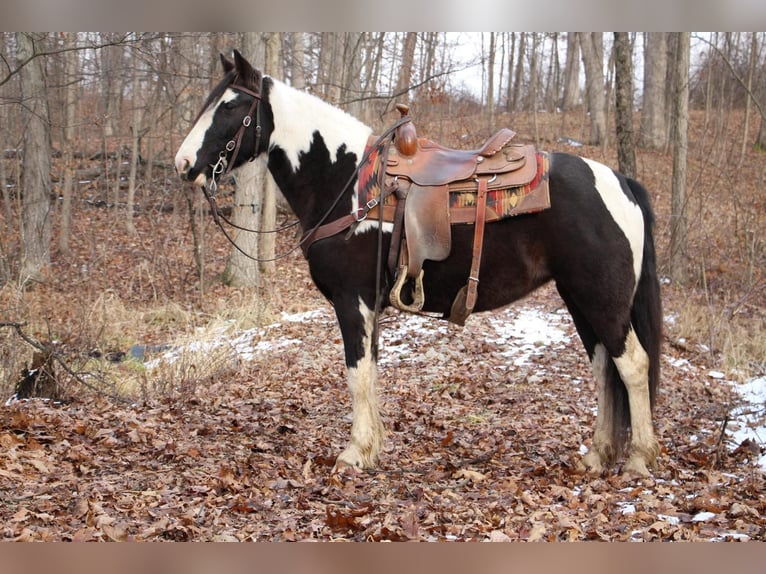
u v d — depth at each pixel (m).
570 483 4.70
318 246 4.88
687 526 3.91
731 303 10.72
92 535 3.63
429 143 5.00
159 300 13.02
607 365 4.97
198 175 4.93
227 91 4.96
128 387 7.68
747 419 6.32
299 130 4.98
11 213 16.16
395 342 9.35
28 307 9.81
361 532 3.83
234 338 10.33
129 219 17.20
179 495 4.30
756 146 21.83
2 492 4.15
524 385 7.61
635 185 4.97
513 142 4.91
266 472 4.75
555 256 4.72
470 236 4.70
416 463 5.16
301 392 7.42
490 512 4.12
